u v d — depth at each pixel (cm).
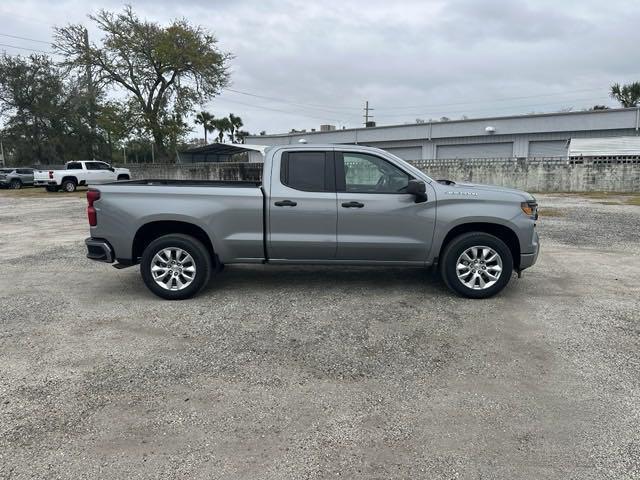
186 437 285
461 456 267
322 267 702
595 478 249
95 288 600
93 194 535
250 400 327
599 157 2134
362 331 450
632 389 339
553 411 312
